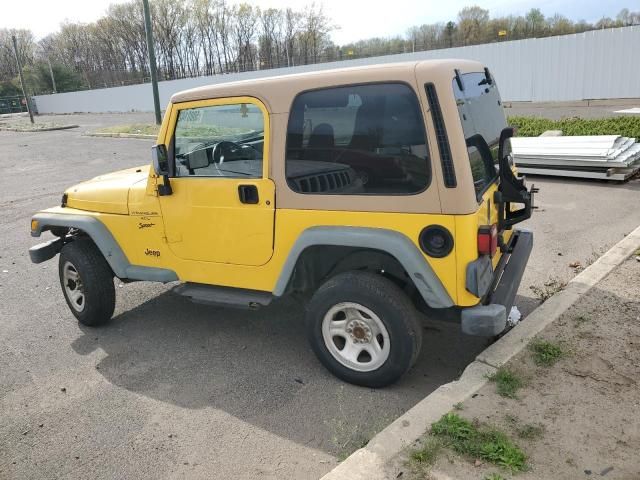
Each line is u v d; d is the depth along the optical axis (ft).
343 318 11.86
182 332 15.29
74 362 13.93
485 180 11.33
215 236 12.74
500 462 8.52
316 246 11.51
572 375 10.85
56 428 11.14
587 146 28.50
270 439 10.36
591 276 15.43
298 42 194.39
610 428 9.25
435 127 9.87
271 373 12.80
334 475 8.51
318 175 11.10
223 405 11.60
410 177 10.23
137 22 223.51
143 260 14.29
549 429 9.29
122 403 11.93
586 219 22.36
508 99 72.23
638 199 24.67
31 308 17.74
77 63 253.65
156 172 12.97
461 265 10.15
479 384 10.66
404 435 9.26
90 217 14.70
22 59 258.98
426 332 14.20
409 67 10.06
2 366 13.89
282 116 11.34
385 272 11.68
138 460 10.00
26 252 24.18
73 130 94.43
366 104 10.44
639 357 11.34
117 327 15.87
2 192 38.96
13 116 168.35
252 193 11.91
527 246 13.88
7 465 10.09
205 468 9.67
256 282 12.57
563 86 66.49
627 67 60.85
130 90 146.00
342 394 11.68
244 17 205.46
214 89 12.15
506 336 12.39
